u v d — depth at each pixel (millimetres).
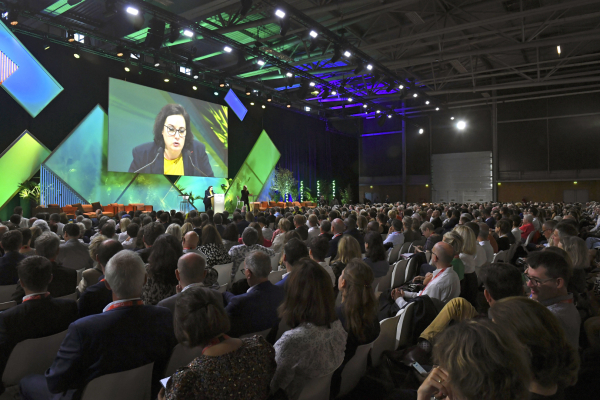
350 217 5684
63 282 3029
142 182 15523
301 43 15133
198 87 17766
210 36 12305
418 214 8047
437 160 27594
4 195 11844
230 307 2275
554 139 24188
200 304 1350
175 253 2740
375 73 15891
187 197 16641
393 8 12008
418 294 3236
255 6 12188
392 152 28797
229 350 1353
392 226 6020
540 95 24344
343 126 28594
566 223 3814
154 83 15938
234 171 19516
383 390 2271
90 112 13891
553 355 1120
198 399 1248
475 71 18688
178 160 16297
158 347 1860
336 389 2086
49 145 12828
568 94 21844
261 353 1421
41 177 12578
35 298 2127
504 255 5531
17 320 2041
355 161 29734
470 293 3719
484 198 26172
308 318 1792
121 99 14461
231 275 4172
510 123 25281
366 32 13945
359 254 3732
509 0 12844
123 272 1820
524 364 793
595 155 23141
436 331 2369
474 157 26469
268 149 21641
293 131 23656
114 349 1703
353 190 29359
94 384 1654
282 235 5477
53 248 3033
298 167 23922
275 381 1732
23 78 12172
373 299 2145
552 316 1189
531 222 7484
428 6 12664
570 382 1163
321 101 23953
